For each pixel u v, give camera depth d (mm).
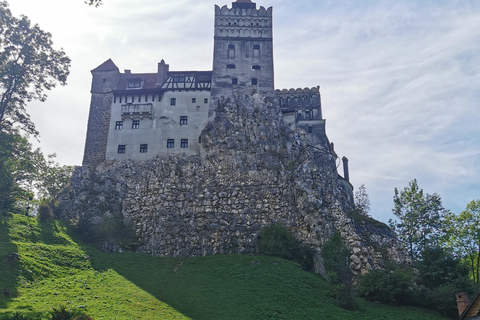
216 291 53344
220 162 78438
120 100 86188
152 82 89188
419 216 77312
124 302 47156
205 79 87938
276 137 81062
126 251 67375
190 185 76125
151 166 79250
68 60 68125
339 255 63125
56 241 62562
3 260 50406
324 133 84188
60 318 37750
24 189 81562
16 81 64312
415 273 64812
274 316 47656
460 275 61781
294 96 90188
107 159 81188
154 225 71812
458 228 75125
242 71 88062
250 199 74188
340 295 54000
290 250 66188
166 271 60406
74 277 52656
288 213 72500
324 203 71750
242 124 82188
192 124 83375
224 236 70188
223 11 92688
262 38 91125
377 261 66750
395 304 57719
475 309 35312
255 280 56875
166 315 45188
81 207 73250
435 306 57594
